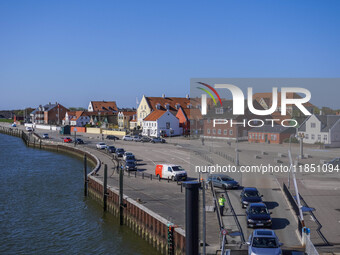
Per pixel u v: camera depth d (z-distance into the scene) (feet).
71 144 310.04
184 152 231.71
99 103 626.23
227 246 71.97
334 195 104.06
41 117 653.71
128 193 124.06
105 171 133.69
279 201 101.04
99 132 432.25
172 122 343.87
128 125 451.53
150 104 383.04
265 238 68.28
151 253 93.76
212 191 110.22
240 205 101.09
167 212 100.53
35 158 274.77
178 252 84.07
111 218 124.36
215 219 90.27
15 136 512.63
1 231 110.52
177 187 134.00
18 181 183.62
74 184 178.09
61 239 104.58
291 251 68.08
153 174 161.89
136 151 238.48
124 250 96.17
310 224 84.02
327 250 68.18
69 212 130.82
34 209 133.90
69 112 592.19
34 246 99.50
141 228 104.83
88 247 98.73
